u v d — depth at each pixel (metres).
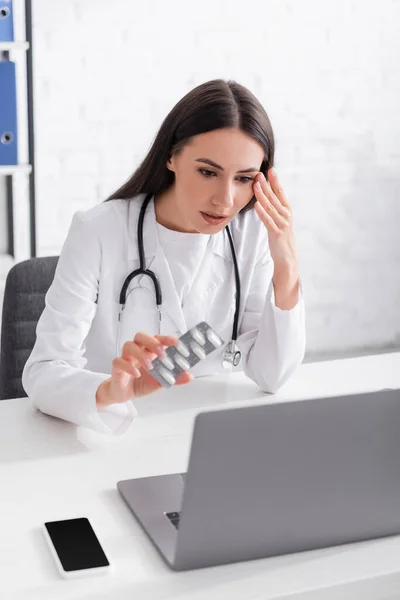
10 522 1.13
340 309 3.84
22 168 2.75
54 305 1.59
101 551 1.05
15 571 1.02
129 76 3.31
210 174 1.46
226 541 1.02
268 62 3.47
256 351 1.64
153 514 1.15
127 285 1.65
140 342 1.27
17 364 1.91
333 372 1.76
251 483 0.98
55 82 3.24
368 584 1.02
